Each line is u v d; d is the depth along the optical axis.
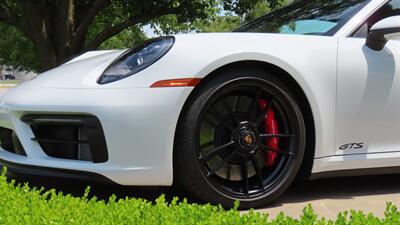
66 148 2.66
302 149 2.76
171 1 11.52
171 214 1.77
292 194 3.05
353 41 2.91
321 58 2.78
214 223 1.67
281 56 2.68
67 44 10.45
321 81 2.76
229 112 2.66
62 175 2.61
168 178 2.50
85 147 2.60
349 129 2.85
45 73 3.05
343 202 2.88
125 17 14.46
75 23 11.73
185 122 2.50
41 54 10.49
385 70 2.90
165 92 2.47
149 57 2.58
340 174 2.89
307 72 2.72
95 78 2.62
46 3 10.30
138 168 2.46
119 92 2.48
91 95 2.50
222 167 2.68
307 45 2.79
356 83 2.83
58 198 1.96
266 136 2.73
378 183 3.36
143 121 2.44
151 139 2.45
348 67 2.82
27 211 1.75
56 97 2.57
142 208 1.84
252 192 2.70
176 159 2.52
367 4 3.12
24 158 2.75
